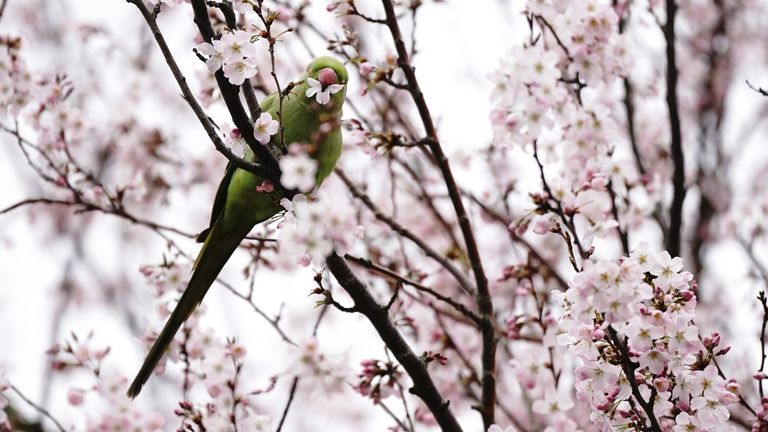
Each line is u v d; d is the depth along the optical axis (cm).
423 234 955
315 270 507
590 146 616
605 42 603
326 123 571
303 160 486
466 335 845
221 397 575
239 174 605
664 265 457
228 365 582
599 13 600
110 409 636
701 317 890
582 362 482
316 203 467
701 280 926
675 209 745
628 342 460
